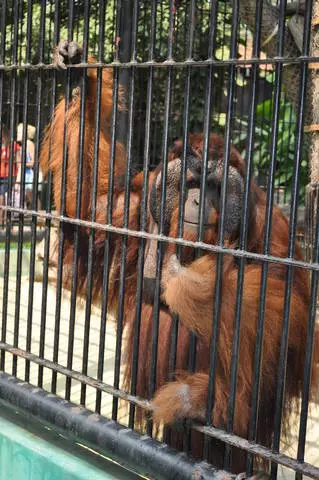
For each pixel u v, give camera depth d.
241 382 2.27
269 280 2.30
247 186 2.01
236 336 2.07
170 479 2.22
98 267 2.95
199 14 6.64
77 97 2.79
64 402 2.63
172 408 2.22
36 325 4.77
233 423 2.21
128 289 2.85
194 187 2.47
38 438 2.77
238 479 2.06
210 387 2.13
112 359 4.09
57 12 2.61
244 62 1.97
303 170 6.88
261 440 2.49
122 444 2.36
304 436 1.91
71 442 2.74
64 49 2.57
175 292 2.11
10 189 2.84
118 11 2.38
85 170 2.83
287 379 2.46
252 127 1.99
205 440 2.19
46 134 2.99
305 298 2.43
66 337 4.53
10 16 4.15
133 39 2.27
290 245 1.92
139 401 2.35
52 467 2.60
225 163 2.04
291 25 4.78
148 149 2.28
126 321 2.90
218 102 7.08
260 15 1.93
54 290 5.94
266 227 1.98
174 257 2.23
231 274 2.26
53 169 2.91
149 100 2.25
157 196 2.59
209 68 2.05
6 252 2.91
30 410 2.71
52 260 6.34
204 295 2.13
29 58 2.70
